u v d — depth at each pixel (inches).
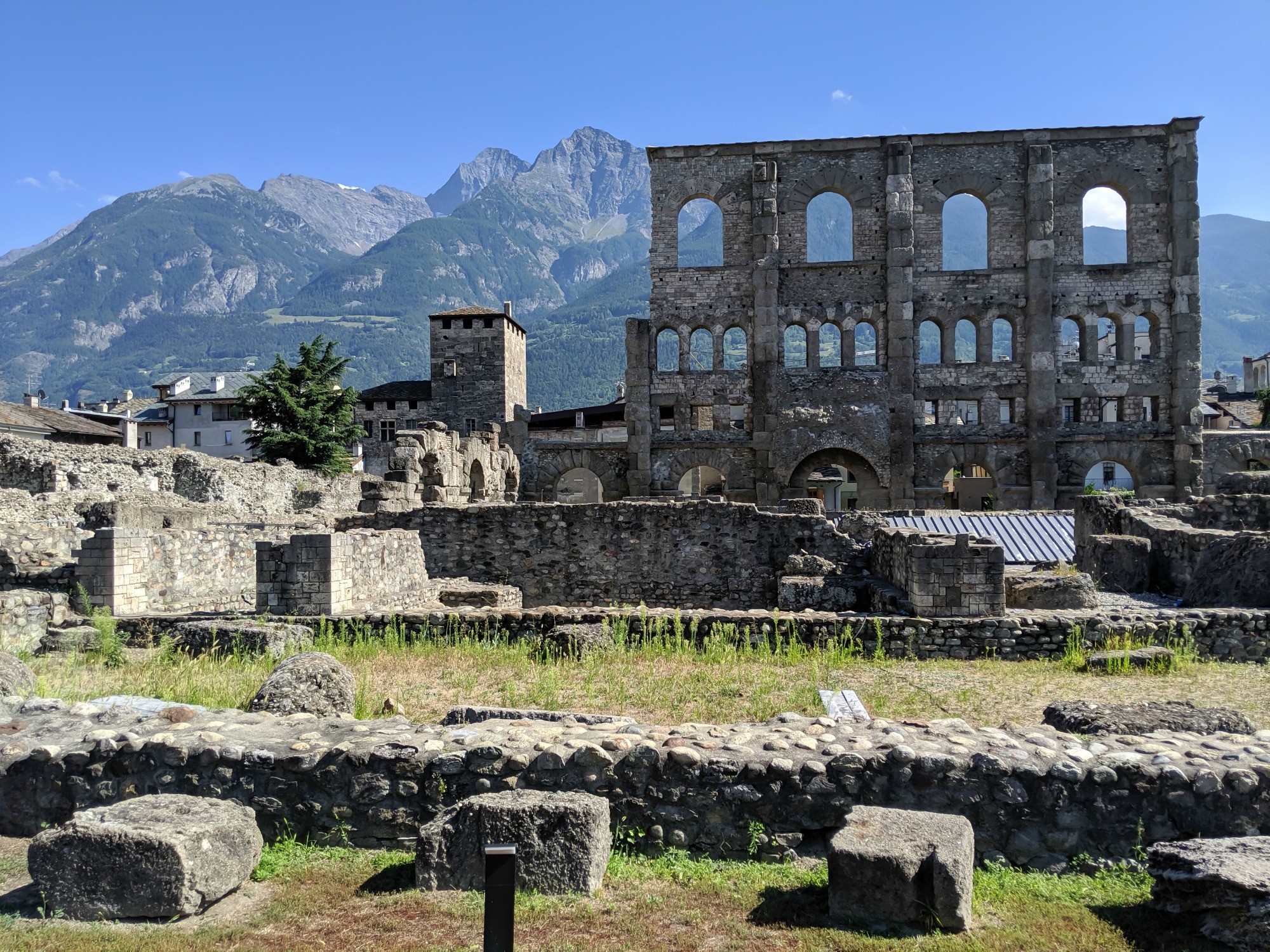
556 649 556.4
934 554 592.4
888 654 580.7
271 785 293.1
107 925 238.2
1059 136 1686.8
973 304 1707.7
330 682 410.6
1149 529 820.6
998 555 589.3
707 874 266.5
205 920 242.5
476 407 3041.3
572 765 286.0
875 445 1699.1
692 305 1763.0
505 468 1705.2
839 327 1733.5
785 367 1733.5
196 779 295.7
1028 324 1684.3
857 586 730.2
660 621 588.7
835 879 243.0
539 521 975.6
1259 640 569.3
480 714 376.8
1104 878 264.5
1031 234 1674.5
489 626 596.4
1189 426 1644.9
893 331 1694.1
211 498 1382.9
